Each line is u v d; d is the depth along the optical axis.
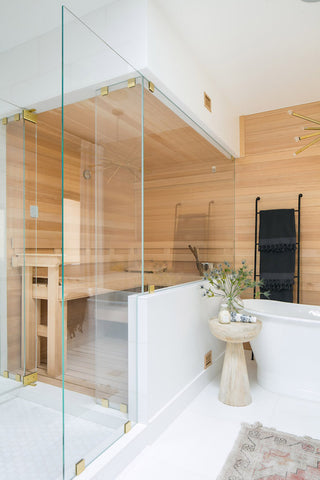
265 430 2.21
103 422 1.81
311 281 3.53
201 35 2.42
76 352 1.68
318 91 3.31
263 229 3.67
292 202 3.65
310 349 2.66
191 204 2.86
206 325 3.04
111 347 1.91
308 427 2.27
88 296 1.78
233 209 3.87
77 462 1.61
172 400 2.37
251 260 3.82
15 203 2.68
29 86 2.39
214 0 2.07
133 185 2.14
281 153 3.70
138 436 1.96
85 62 1.74
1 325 2.51
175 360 2.45
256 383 3.06
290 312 3.39
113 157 1.99
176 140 2.59
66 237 1.65
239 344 2.66
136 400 2.08
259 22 2.29
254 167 3.84
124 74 1.96
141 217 2.21
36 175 2.86
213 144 3.30
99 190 1.88
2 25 2.25
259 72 2.94
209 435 2.17
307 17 2.24
